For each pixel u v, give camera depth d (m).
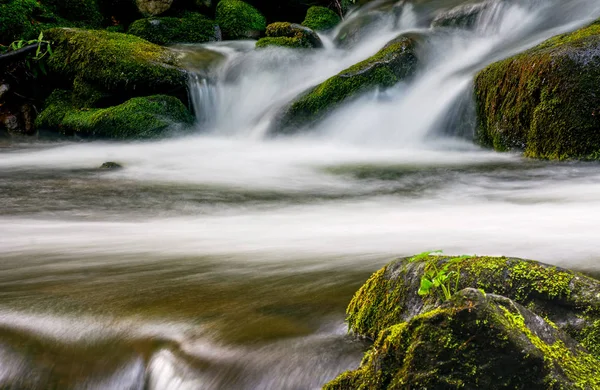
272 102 13.31
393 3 16.81
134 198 6.87
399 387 1.89
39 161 9.99
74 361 2.64
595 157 7.59
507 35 12.12
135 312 3.00
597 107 7.55
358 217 5.82
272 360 2.42
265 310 2.94
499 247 3.96
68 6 15.88
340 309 2.90
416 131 10.54
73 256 4.32
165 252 4.39
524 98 8.38
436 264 2.46
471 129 9.76
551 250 3.79
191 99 13.28
